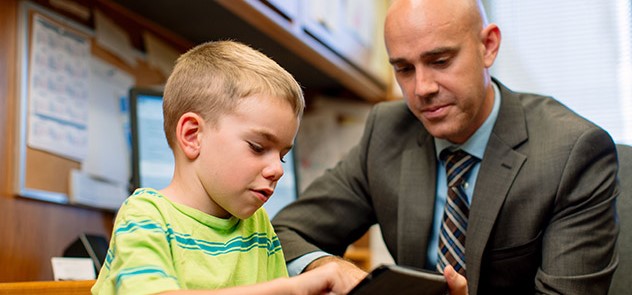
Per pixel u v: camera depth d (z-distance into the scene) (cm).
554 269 115
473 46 121
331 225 141
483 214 122
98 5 186
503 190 122
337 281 82
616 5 290
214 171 90
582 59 290
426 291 82
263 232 102
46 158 161
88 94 177
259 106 90
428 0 120
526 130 127
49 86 164
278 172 91
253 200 90
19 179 152
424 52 118
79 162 171
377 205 139
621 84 283
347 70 241
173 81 98
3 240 148
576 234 117
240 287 76
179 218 89
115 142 183
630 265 134
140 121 154
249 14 187
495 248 123
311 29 214
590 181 119
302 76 257
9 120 153
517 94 137
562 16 296
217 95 92
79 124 172
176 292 74
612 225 120
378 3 275
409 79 124
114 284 79
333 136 275
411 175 135
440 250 127
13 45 156
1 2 154
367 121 148
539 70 294
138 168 150
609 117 281
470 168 130
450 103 120
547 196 119
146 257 79
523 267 123
